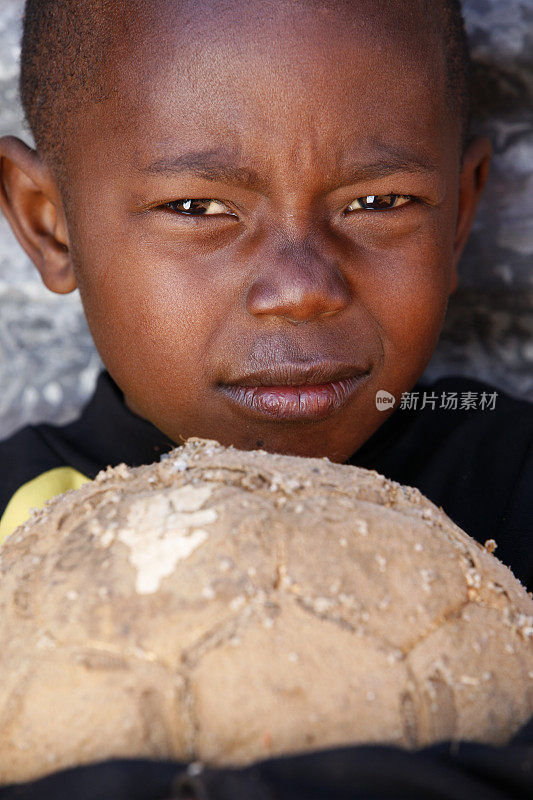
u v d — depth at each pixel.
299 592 0.65
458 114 1.24
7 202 1.36
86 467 1.45
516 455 1.40
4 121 1.79
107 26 1.06
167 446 1.39
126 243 1.10
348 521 0.70
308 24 1.00
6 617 0.69
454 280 1.51
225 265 1.06
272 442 1.12
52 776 0.58
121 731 0.60
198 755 0.60
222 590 0.64
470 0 1.76
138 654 0.63
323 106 1.00
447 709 0.64
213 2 1.00
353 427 1.15
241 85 1.00
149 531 0.69
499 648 0.69
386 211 1.10
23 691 0.63
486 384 1.61
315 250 1.04
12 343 1.90
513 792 0.59
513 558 1.29
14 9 1.77
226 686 0.61
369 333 1.10
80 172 1.14
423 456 1.42
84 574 0.67
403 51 1.05
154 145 1.04
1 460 1.54
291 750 0.61
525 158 1.82
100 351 1.21
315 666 0.62
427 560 0.71
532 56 1.78
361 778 0.57
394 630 0.66
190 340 1.08
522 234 1.84
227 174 1.01
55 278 1.34
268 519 0.69
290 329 1.05
